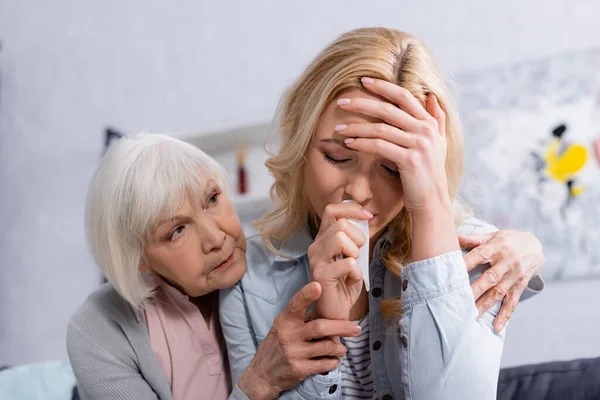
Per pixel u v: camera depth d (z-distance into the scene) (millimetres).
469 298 816
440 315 811
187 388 1058
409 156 790
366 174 824
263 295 1003
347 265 776
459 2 2352
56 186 2781
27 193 2816
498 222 2232
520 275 904
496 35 2307
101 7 2830
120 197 909
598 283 2131
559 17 2246
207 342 1077
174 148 942
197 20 2686
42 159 2818
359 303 964
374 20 2443
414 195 812
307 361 828
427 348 809
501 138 2256
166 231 910
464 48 2338
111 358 1035
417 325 820
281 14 2564
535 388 1074
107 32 2814
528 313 2201
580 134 2168
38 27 2912
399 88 796
